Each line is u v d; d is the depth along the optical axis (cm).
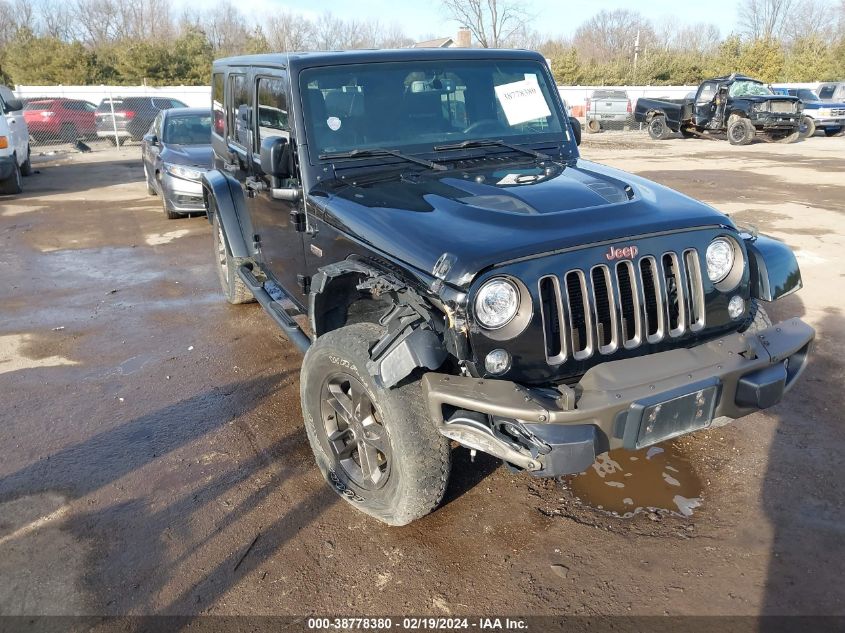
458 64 421
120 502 354
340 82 394
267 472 379
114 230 1013
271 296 494
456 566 303
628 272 294
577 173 372
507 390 272
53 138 2372
